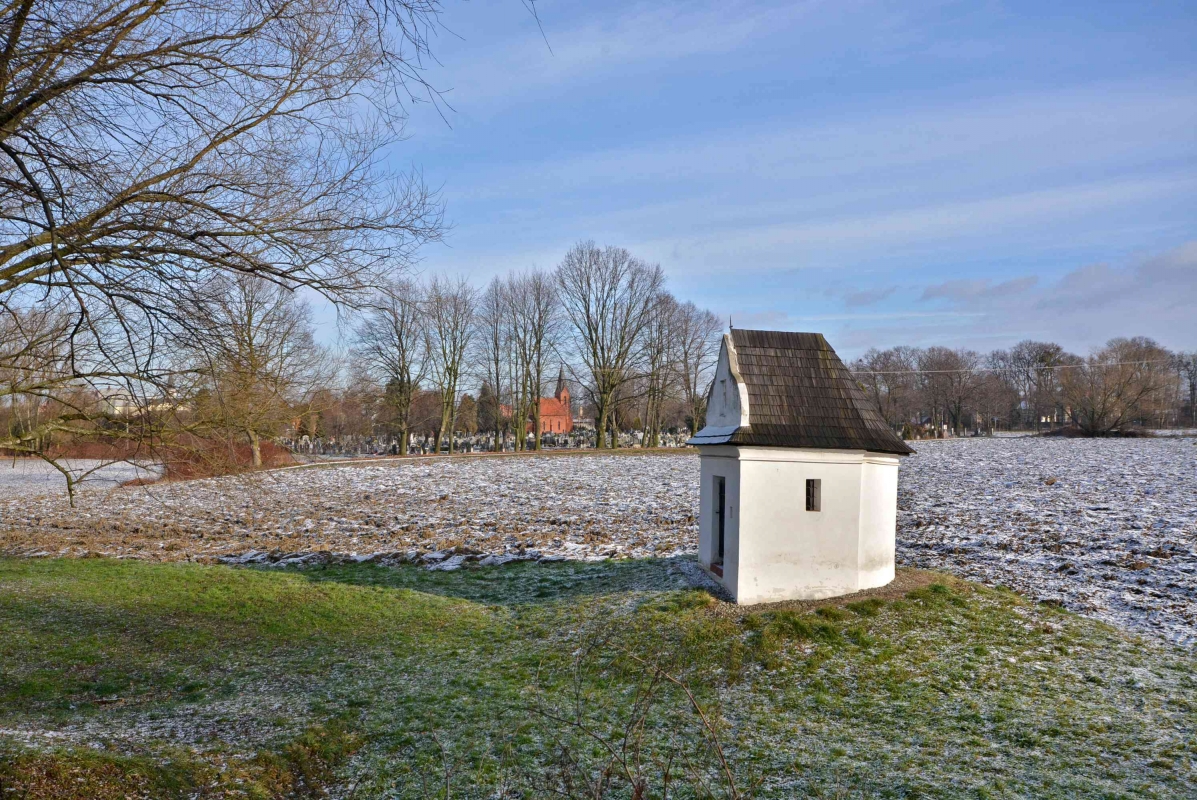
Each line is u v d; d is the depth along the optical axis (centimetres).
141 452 1085
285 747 1030
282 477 4553
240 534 2883
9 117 742
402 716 1167
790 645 1388
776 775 933
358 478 4519
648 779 920
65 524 3130
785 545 1573
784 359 1725
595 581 1939
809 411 1645
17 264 817
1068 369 7700
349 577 2184
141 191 890
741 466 1559
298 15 898
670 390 7069
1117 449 4884
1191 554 1947
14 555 2558
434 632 1644
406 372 6506
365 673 1386
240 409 1203
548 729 1103
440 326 6575
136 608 1830
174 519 3200
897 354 10769
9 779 776
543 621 1658
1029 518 2555
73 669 1392
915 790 881
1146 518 2434
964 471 3994
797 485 1584
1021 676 1269
